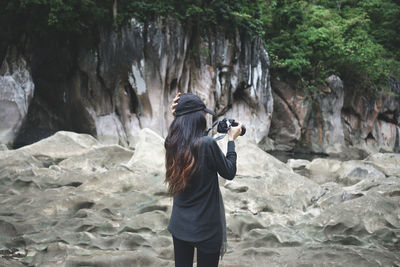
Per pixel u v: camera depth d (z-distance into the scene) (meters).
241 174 6.36
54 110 17.06
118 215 4.64
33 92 15.20
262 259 3.39
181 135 2.18
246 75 19.91
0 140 13.54
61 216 4.62
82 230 4.11
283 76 22.30
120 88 16.75
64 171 6.56
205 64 18.38
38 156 7.59
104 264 3.21
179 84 17.92
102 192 5.20
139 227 4.08
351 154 22.92
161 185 5.32
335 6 31.58
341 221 4.03
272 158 6.85
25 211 4.75
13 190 5.64
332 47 23.45
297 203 5.26
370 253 3.42
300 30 24.27
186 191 2.17
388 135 27.73
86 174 6.32
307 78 23.20
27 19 15.33
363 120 25.67
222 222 2.22
